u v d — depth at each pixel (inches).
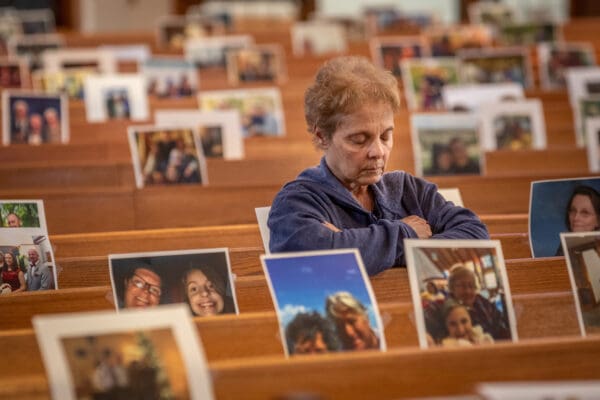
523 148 288.7
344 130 146.6
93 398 108.4
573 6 705.0
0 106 333.1
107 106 328.8
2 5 703.7
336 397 116.9
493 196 229.9
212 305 151.2
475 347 120.5
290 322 130.3
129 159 277.3
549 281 165.2
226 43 428.1
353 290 133.3
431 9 722.2
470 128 250.1
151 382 109.8
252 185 222.1
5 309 156.3
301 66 449.4
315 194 153.6
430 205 161.8
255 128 312.7
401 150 274.1
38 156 273.7
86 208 217.0
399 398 118.5
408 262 137.2
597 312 143.7
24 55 415.8
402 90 377.7
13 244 169.3
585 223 171.9
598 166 248.1
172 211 219.8
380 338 131.3
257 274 176.2
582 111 297.9
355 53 467.8
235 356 140.8
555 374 122.0
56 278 171.2
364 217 155.8
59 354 108.5
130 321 111.2
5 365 137.6
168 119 274.4
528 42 478.6
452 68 364.2
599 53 483.8
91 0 702.5
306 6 714.8
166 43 495.5
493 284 138.6
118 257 149.8
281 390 115.4
